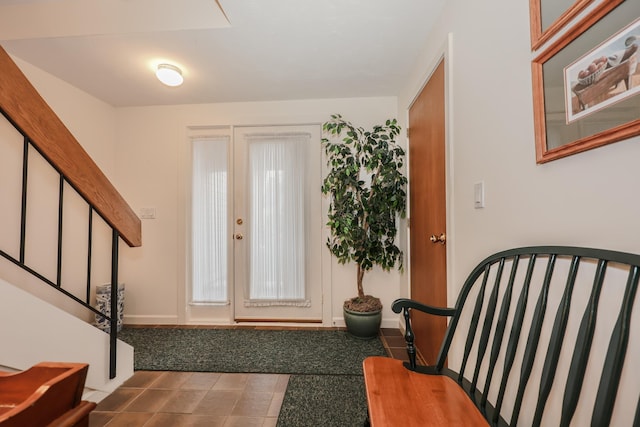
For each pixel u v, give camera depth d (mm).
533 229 868
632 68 574
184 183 2809
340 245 2482
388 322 2699
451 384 965
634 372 591
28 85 1096
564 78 739
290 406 1546
